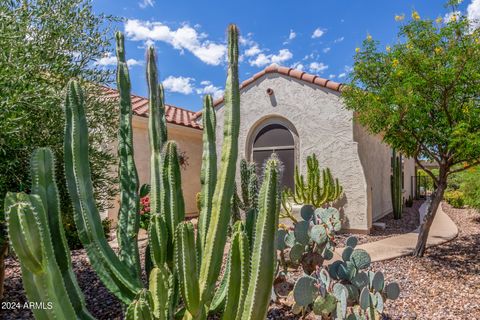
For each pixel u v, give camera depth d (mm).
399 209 13016
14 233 1809
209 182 3160
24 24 4520
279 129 10812
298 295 3770
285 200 9336
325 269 4293
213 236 2768
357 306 4145
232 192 2863
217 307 3195
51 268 1990
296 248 4664
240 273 2424
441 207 17125
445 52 6395
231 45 2961
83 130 3006
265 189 2242
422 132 6719
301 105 10359
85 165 3010
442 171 7117
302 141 10312
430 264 6691
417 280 5887
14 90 3947
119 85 3707
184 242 2465
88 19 5590
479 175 12344
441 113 6746
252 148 11164
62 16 5199
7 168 4082
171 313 3014
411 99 6133
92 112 5824
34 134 4621
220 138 11289
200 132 14000
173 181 3234
